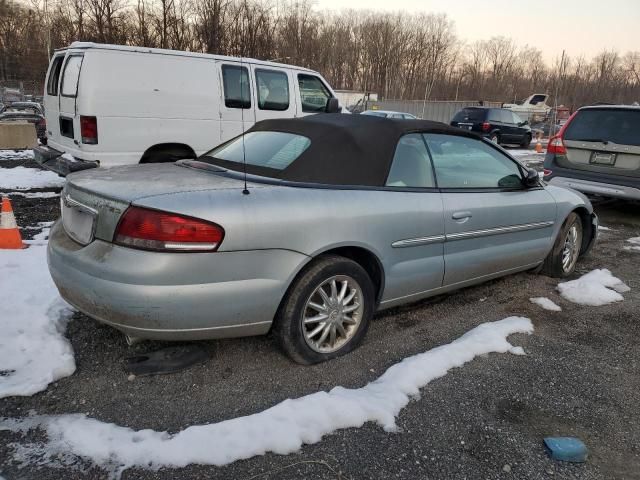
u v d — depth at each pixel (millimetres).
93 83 6441
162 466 2143
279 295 2721
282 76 8164
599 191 7449
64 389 2656
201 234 2449
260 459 2217
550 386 2928
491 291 4441
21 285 3834
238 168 3285
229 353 3078
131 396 2623
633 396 2879
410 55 68188
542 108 35906
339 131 3316
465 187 3791
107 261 2479
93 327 3291
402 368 2957
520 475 2221
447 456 2311
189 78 7168
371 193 3133
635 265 5531
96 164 6605
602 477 2238
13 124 14461
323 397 2617
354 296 3111
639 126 7160
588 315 4016
